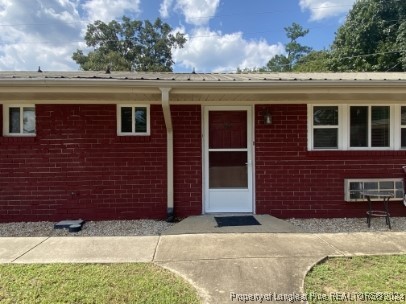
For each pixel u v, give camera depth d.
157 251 4.47
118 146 6.29
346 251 4.42
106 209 6.31
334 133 6.48
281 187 6.43
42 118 6.16
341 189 6.42
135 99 6.03
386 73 8.18
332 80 5.18
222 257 4.21
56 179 6.22
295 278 3.59
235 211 6.55
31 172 6.19
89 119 6.23
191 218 6.15
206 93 5.39
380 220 6.28
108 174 6.29
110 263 4.04
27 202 6.20
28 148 6.17
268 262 4.03
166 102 5.23
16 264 4.01
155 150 6.34
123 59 34.34
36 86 5.01
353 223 6.06
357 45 22.73
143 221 6.23
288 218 6.41
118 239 5.07
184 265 3.96
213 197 6.53
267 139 6.41
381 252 4.39
